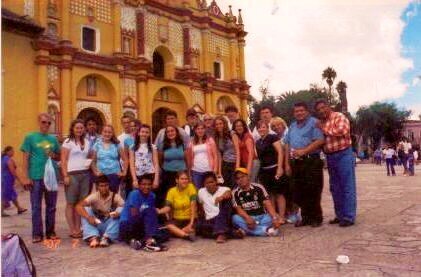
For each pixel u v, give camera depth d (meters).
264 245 6.23
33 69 21.64
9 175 11.40
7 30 20.44
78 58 23.75
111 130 7.91
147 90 27.38
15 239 4.43
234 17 35.53
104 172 7.68
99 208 7.23
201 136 8.07
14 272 4.31
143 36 27.56
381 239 6.16
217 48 34.25
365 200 10.98
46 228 7.44
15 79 20.73
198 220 7.15
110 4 26.09
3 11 20.12
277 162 7.98
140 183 6.74
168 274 4.88
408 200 10.51
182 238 7.02
